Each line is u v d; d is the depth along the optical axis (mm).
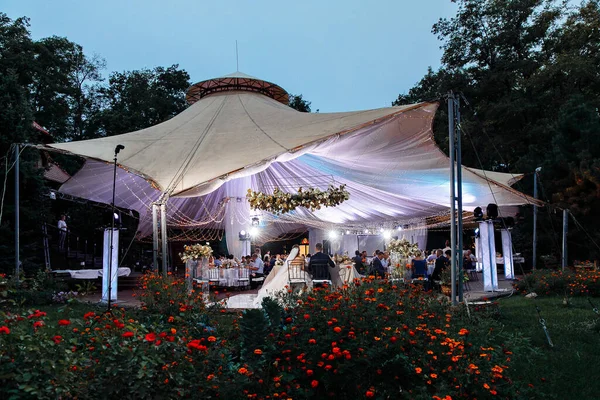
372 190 13930
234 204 14117
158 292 6094
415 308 4914
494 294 11609
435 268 11203
